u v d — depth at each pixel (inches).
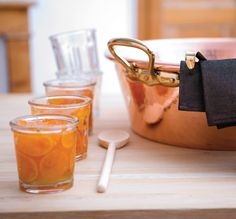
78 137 31.5
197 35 98.2
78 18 91.7
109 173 29.5
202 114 32.0
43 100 33.5
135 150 33.7
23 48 86.0
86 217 26.0
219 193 27.5
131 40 30.6
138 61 31.9
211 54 42.6
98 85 41.7
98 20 92.6
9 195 27.5
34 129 27.1
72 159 28.2
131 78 33.5
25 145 27.3
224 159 32.0
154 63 30.8
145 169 30.6
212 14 97.3
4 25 83.8
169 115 33.4
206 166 30.9
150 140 35.6
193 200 26.8
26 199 27.0
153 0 94.8
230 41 42.8
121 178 29.3
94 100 40.7
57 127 27.3
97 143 35.2
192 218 26.2
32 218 26.0
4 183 28.8
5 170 30.5
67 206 26.3
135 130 37.1
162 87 32.0
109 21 93.1
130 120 37.8
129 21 94.3
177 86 31.0
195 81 29.5
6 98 48.4
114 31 93.7
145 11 95.0
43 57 91.5
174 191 27.8
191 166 31.0
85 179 29.3
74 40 42.8
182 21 97.1
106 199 27.0
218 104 29.1
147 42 41.3
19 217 26.0
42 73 92.4
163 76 30.9
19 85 87.4
